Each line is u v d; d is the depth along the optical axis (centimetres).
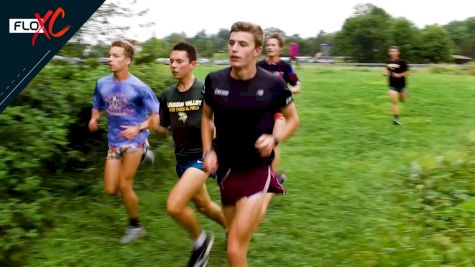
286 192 685
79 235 536
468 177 711
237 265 381
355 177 754
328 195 675
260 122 380
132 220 535
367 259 486
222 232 558
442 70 3219
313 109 1388
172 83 798
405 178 741
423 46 6462
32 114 547
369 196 672
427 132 1091
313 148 947
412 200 645
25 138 513
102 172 690
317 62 5125
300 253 505
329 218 596
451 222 575
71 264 477
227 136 388
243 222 383
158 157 748
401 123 1190
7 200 488
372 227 568
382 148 952
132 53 525
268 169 400
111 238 535
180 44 473
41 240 516
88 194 639
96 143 713
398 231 551
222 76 383
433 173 739
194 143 473
